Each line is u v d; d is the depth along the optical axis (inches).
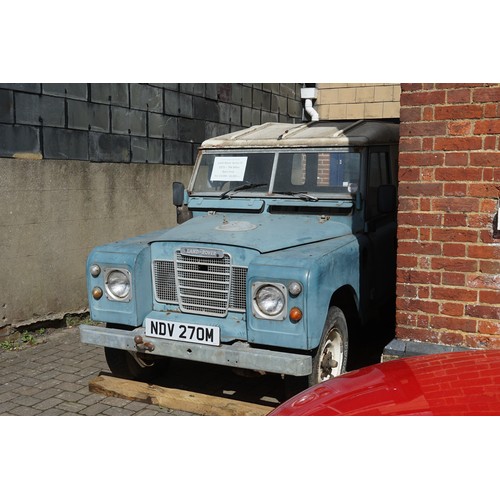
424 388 95.2
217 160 227.8
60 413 183.0
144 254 186.4
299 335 160.2
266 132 237.5
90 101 273.1
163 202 321.4
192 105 338.3
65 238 266.7
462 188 163.5
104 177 283.6
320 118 417.7
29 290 253.1
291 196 210.5
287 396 175.8
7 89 235.8
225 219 209.3
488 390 91.9
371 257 210.4
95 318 190.9
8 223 241.4
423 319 171.6
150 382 211.9
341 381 106.7
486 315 164.1
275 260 165.2
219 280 177.0
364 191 207.6
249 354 164.2
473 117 160.1
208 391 203.9
